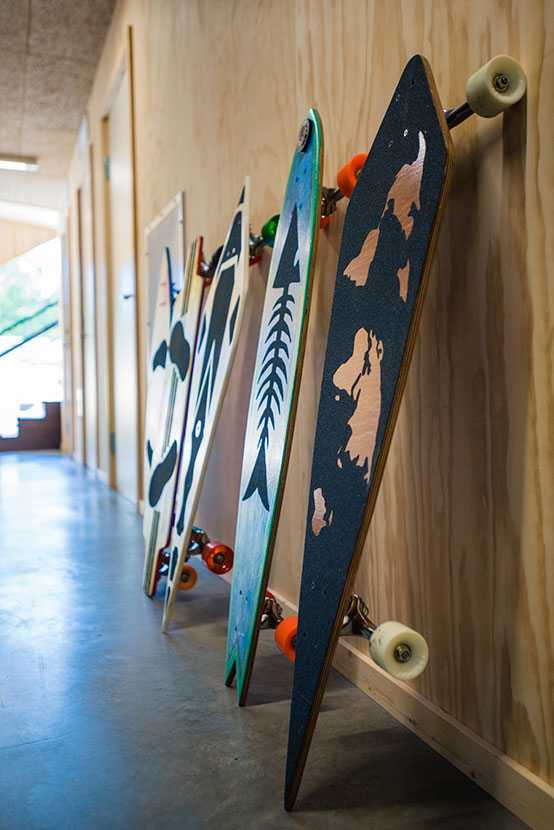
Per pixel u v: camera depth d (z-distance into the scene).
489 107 0.97
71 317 7.91
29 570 2.69
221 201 2.51
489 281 1.08
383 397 1.05
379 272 1.15
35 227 9.93
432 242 0.99
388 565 1.42
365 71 1.46
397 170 1.14
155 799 1.11
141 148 3.91
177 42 3.05
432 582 1.27
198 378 2.20
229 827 1.03
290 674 1.63
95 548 3.09
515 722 1.06
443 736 1.22
